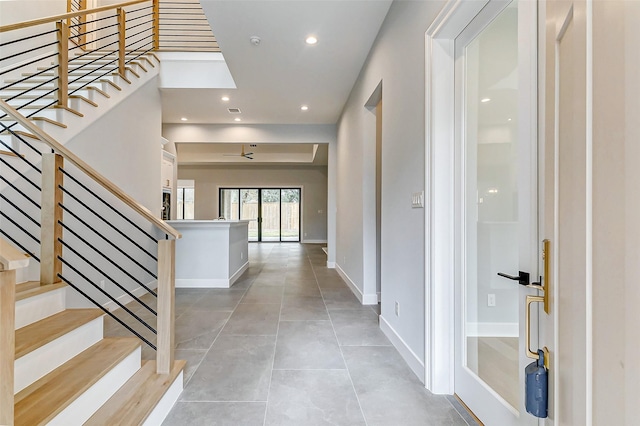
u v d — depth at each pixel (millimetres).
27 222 2527
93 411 1466
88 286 3158
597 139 524
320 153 8961
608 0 486
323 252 9234
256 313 3486
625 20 443
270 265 6840
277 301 3984
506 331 1490
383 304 2945
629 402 436
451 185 1900
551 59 782
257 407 1768
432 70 1903
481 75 1709
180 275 4766
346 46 3357
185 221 4672
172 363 1894
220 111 5535
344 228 5258
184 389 1949
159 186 4645
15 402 1288
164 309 1855
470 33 1745
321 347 2576
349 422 1644
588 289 554
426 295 1944
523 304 1271
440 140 1900
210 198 11828
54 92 3117
